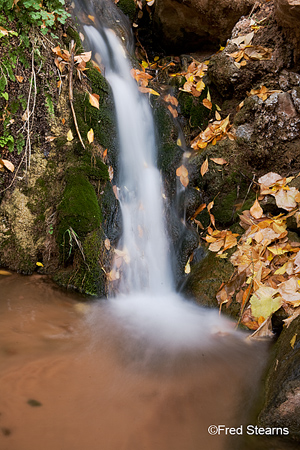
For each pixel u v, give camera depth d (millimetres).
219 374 2326
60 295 3070
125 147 3658
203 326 2850
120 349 2518
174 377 2285
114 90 3764
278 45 3672
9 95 3186
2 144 3199
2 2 3061
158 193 3695
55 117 3391
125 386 2176
